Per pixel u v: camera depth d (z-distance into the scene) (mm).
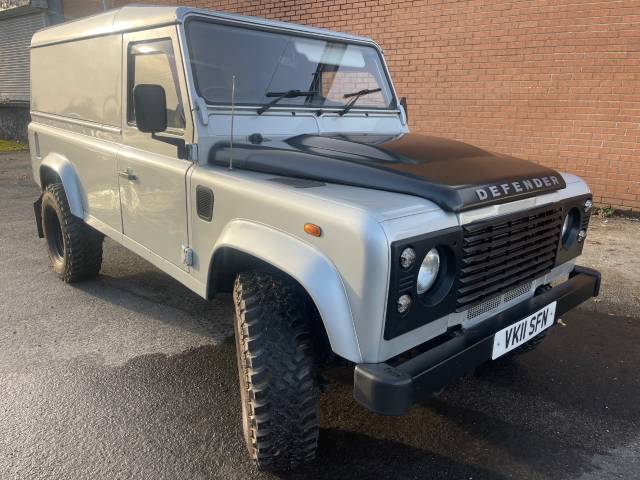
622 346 3625
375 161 2354
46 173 4699
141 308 4121
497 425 2758
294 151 2537
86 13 13203
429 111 7887
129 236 3367
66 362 3305
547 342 3672
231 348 3520
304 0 8734
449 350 2037
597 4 6230
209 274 2584
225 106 2730
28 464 2406
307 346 2178
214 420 2752
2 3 14414
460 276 2066
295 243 2031
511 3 6805
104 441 2574
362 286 1818
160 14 2822
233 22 2896
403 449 2564
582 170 6824
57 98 4270
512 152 7289
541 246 2479
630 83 6250
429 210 1967
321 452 2531
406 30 7770
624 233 6008
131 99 3168
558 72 6684
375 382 1805
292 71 3090
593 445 2611
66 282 4551
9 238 5957
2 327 3760
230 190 2359
